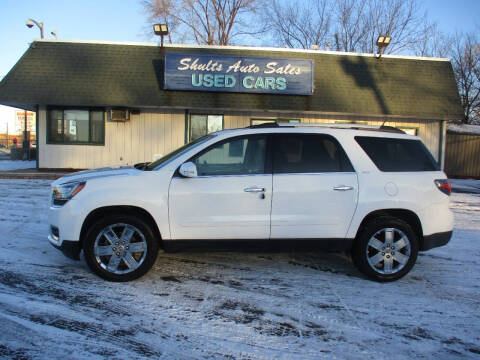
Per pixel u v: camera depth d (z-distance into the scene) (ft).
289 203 14.24
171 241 14.08
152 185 13.94
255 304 12.58
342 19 89.76
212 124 50.21
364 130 15.46
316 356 9.69
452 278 15.39
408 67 51.72
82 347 9.80
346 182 14.47
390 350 10.05
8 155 95.35
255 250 14.56
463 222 26.13
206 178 14.12
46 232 20.57
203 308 12.19
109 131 48.91
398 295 13.60
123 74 46.88
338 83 49.26
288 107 47.03
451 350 10.15
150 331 10.69
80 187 13.93
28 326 10.73
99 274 13.94
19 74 45.37
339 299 13.14
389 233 14.56
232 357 9.55
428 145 51.60
